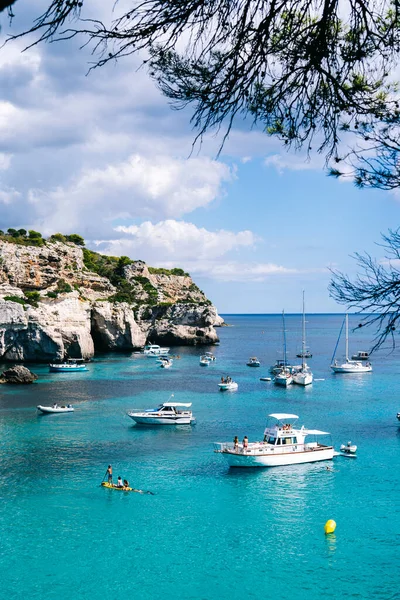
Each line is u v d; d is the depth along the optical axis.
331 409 85.44
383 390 106.50
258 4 7.98
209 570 33.94
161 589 31.84
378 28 8.90
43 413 79.75
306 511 43.09
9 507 43.19
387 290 9.38
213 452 60.00
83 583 32.41
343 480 50.44
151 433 68.56
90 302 172.75
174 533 39.00
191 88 8.64
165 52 8.31
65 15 6.95
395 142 9.62
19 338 141.88
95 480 49.97
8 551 36.03
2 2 5.73
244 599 30.88
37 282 159.88
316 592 31.52
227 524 40.44
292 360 170.88
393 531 39.34
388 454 59.00
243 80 8.55
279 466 54.84
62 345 143.00
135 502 44.59
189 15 7.70
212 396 97.94
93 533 38.81
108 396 95.69
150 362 153.50
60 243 181.88
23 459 56.25
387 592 31.47
